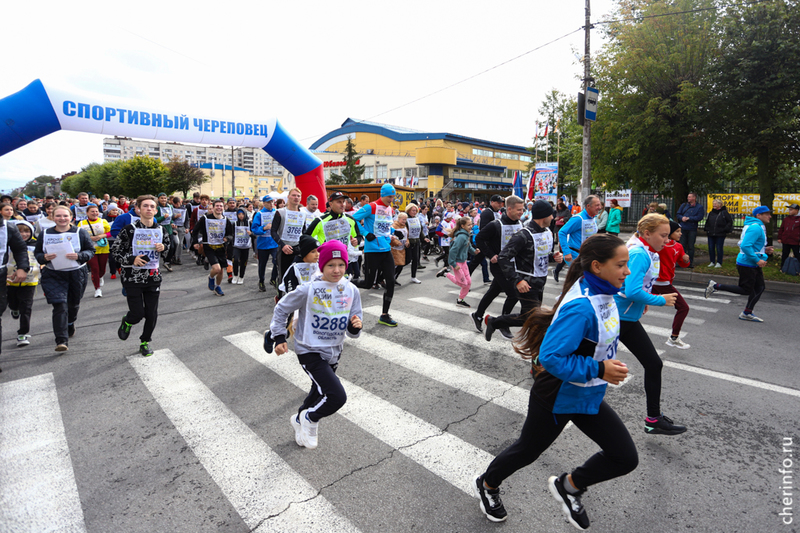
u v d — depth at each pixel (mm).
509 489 2924
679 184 15688
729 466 3164
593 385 2184
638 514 2668
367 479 3020
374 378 4781
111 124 9984
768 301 8578
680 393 4375
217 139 11773
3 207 6824
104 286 9992
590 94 14734
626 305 3434
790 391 4414
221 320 7062
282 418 3873
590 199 6312
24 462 3215
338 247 3184
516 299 5832
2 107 8906
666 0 14500
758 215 6801
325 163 71938
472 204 16984
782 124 12055
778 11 11875
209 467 3152
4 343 5879
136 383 4602
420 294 9164
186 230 14859
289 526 2572
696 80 13852
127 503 2779
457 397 4316
